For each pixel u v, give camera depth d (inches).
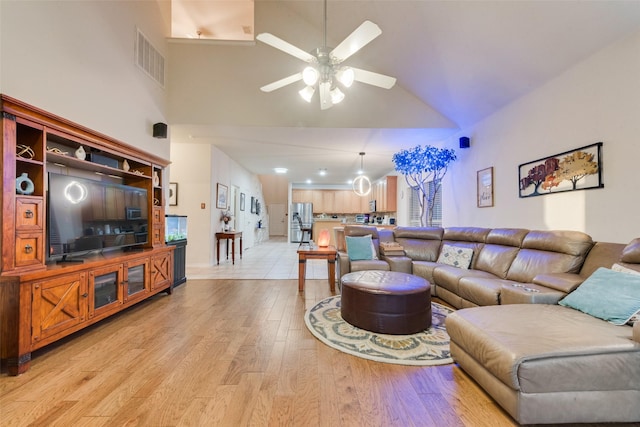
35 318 77.6
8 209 74.5
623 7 79.9
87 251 103.1
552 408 55.1
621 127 88.2
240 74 170.4
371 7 128.3
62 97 97.4
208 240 224.8
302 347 89.8
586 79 98.9
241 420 57.8
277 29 169.8
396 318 98.3
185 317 115.6
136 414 59.2
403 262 153.9
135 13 138.3
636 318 64.7
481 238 144.1
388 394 66.7
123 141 126.7
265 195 492.4
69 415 58.7
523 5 92.2
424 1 110.0
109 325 106.9
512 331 64.0
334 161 276.2
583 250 95.0
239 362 80.6
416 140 201.9
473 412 60.7
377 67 164.1
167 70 167.6
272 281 178.5
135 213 129.9
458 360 76.0
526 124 127.3
